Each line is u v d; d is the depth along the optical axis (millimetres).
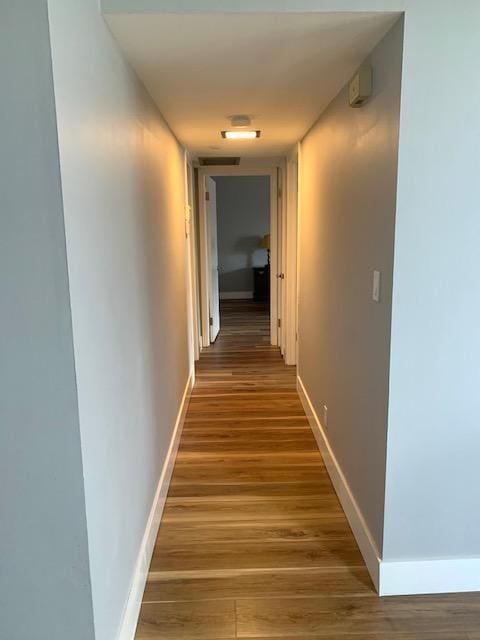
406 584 1866
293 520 2344
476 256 1650
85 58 1285
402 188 1603
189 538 2217
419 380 1734
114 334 1539
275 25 1558
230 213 8820
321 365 2975
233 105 2500
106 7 1440
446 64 1529
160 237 2562
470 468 1802
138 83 2006
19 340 1163
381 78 1718
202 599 1854
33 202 1104
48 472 1229
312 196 3152
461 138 1577
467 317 1692
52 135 1077
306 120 2896
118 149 1634
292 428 3396
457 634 1691
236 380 4445
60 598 1302
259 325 6902
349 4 1484
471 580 1876
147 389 2104
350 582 1938
